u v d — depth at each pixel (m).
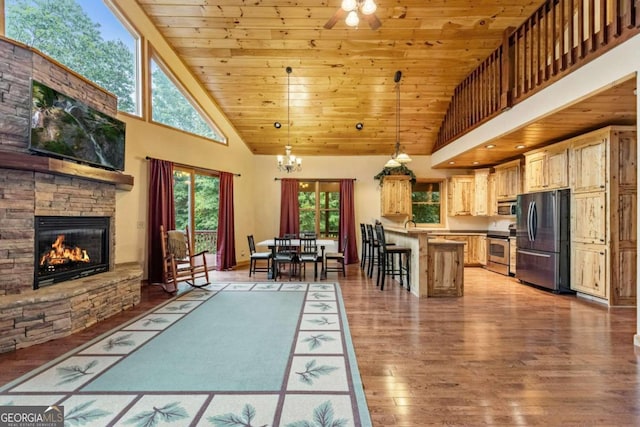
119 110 4.59
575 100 3.17
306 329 3.09
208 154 6.20
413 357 2.51
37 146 3.01
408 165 7.68
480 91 5.09
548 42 3.65
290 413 1.77
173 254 4.70
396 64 5.27
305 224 7.82
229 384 2.08
